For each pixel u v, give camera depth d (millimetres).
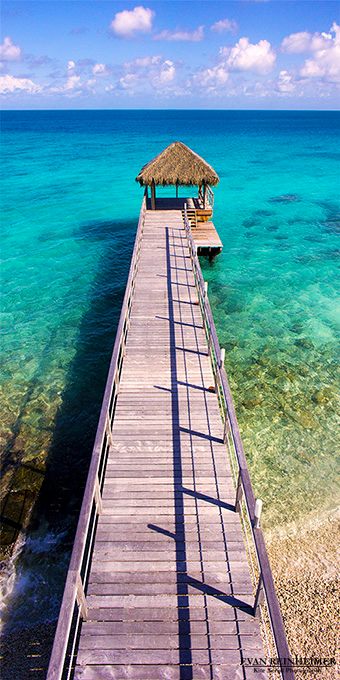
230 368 13922
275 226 28484
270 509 9281
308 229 27922
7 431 11422
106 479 7336
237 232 27234
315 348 14992
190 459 7742
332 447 10836
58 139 93125
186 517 6637
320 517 9133
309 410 12062
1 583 7961
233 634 5137
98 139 92375
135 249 15445
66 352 14922
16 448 10883
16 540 8703
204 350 11227
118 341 8961
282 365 14047
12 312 17797
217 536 6340
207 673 4789
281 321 16828
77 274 21344
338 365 14047
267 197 36250
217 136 101750
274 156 62719
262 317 17125
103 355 14719
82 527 5070
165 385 9828
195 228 21984
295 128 138875
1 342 15586
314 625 7305
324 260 22859
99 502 6570
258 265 22203
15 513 9242
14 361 14422
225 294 19078
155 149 70625
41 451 10773
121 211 32219
